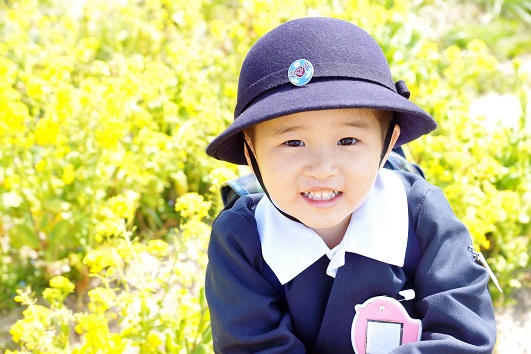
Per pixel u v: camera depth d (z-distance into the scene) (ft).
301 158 5.66
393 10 14.78
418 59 13.93
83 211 10.31
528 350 9.70
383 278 6.20
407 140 6.56
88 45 12.04
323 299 6.36
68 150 9.99
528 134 11.57
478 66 12.32
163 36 14.99
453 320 5.90
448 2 18.16
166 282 8.96
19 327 7.74
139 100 12.45
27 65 12.88
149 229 11.41
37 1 16.26
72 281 10.41
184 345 8.16
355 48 5.72
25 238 10.36
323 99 5.34
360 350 6.22
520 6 17.79
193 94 12.03
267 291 6.38
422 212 6.35
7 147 10.23
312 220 5.86
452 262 6.13
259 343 6.21
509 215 10.12
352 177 5.71
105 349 7.67
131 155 10.51
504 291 10.32
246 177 7.32
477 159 10.44
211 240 6.56
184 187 11.39
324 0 14.85
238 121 5.60
